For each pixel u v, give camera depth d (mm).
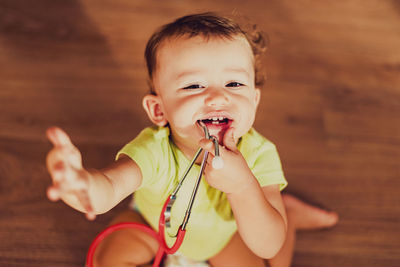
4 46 1673
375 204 1392
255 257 1057
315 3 2076
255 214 801
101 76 1642
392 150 1545
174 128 853
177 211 939
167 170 889
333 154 1511
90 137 1456
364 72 1805
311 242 1285
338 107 1658
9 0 1827
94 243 955
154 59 878
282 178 937
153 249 1046
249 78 857
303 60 1810
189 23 881
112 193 727
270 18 1968
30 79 1587
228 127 818
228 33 851
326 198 1392
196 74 805
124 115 1535
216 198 941
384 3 2125
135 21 1854
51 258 1174
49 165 566
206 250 1038
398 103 1706
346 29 1974
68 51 1702
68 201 666
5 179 1306
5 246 1180
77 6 1863
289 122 1583
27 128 1442
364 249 1288
